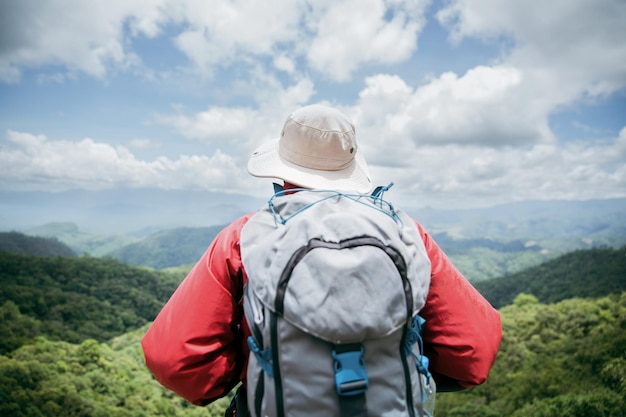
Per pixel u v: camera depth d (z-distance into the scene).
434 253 1.25
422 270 1.11
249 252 1.08
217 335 1.10
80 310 67.31
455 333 1.17
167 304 1.18
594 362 36.50
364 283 0.95
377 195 1.29
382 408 0.97
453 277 1.22
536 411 32.75
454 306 1.18
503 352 46.81
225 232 1.20
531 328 50.44
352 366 0.94
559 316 49.97
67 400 38.84
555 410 31.56
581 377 35.59
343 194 1.18
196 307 1.10
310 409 0.95
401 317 0.98
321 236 1.02
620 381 31.27
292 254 0.99
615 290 57.06
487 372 1.18
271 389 0.98
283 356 0.97
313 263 0.97
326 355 0.96
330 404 0.94
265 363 1.00
